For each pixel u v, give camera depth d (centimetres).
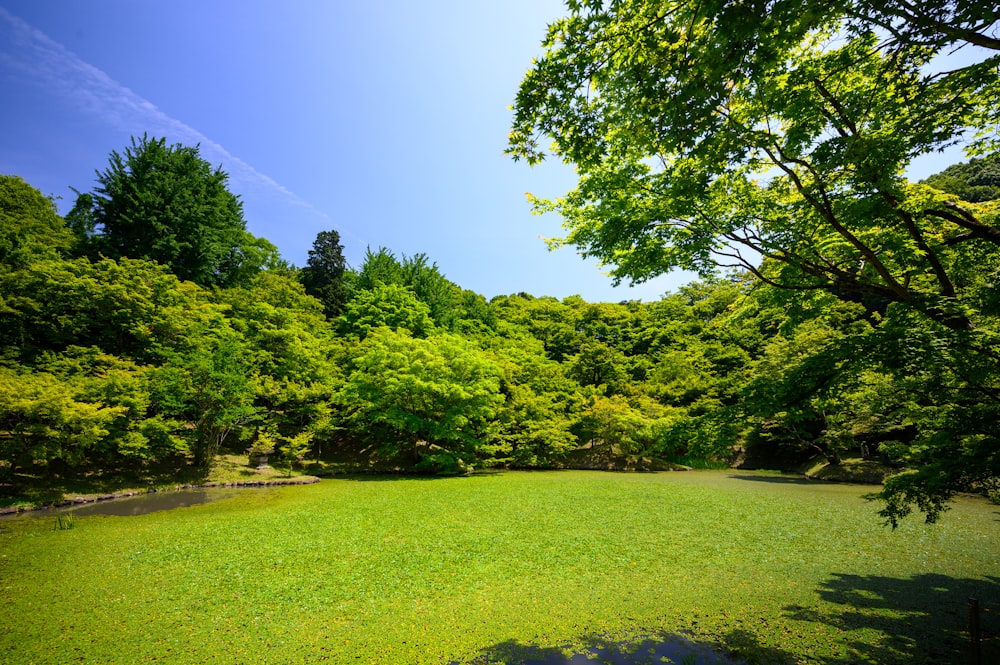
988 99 451
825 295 722
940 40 355
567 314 5125
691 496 1647
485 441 2589
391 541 1013
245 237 3644
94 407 1462
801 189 539
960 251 625
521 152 482
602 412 2791
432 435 2450
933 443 630
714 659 520
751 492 1752
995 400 555
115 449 1741
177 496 1609
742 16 310
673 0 353
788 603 677
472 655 534
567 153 483
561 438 2723
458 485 1920
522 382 3186
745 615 637
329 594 712
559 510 1373
